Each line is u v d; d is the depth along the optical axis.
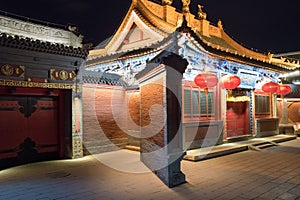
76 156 11.94
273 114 18.80
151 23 14.73
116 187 7.64
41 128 11.54
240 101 16.44
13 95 10.76
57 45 11.10
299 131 19.25
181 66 8.34
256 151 13.41
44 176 8.92
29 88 10.99
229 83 13.35
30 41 10.34
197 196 6.84
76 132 12.00
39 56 10.95
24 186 7.84
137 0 15.23
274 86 15.85
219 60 13.70
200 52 12.20
